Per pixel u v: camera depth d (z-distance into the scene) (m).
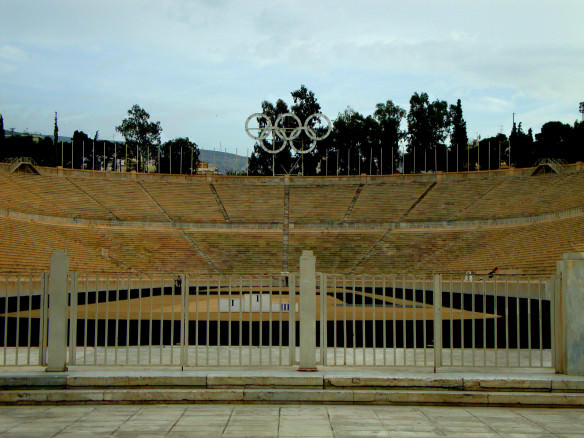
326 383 9.74
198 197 59.56
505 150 80.56
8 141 82.56
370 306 26.73
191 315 20.78
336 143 81.50
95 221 52.31
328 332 17.88
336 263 49.00
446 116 81.38
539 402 9.37
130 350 14.16
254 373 10.09
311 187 62.19
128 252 48.66
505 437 7.75
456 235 50.78
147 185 61.28
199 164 94.38
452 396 9.42
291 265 48.94
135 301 30.59
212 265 48.41
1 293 26.36
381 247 50.81
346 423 8.36
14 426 8.17
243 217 55.94
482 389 9.64
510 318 21.34
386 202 58.00
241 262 49.22
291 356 10.85
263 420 8.52
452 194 57.75
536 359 12.88
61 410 9.08
